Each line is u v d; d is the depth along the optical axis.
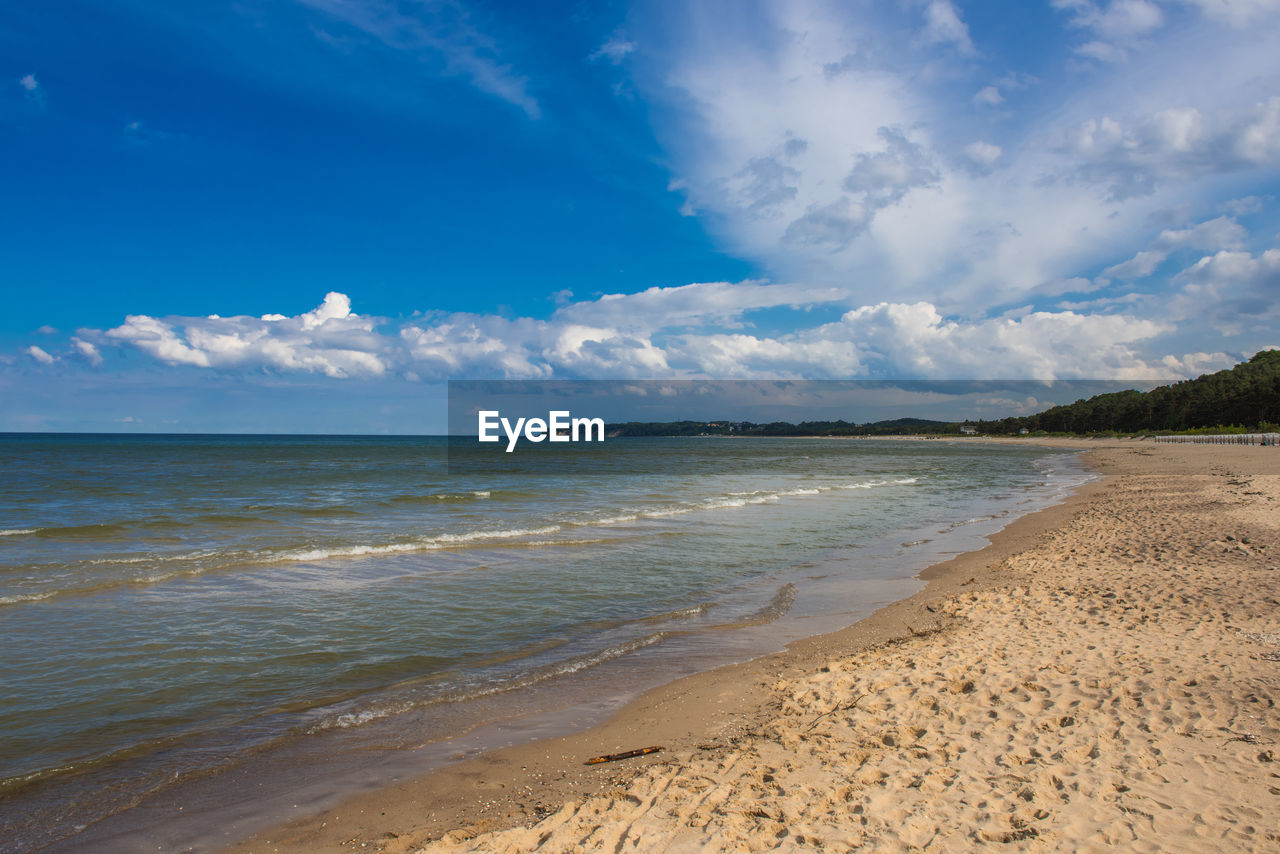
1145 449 79.25
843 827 4.21
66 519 20.62
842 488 34.31
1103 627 8.37
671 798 4.73
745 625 9.77
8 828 4.60
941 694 6.42
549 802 4.88
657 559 14.56
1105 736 5.30
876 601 11.11
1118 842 3.91
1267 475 30.61
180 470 45.91
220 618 9.62
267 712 6.57
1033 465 60.88
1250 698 5.89
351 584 11.88
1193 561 12.22
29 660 7.78
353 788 5.16
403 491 31.30
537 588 11.83
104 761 5.55
